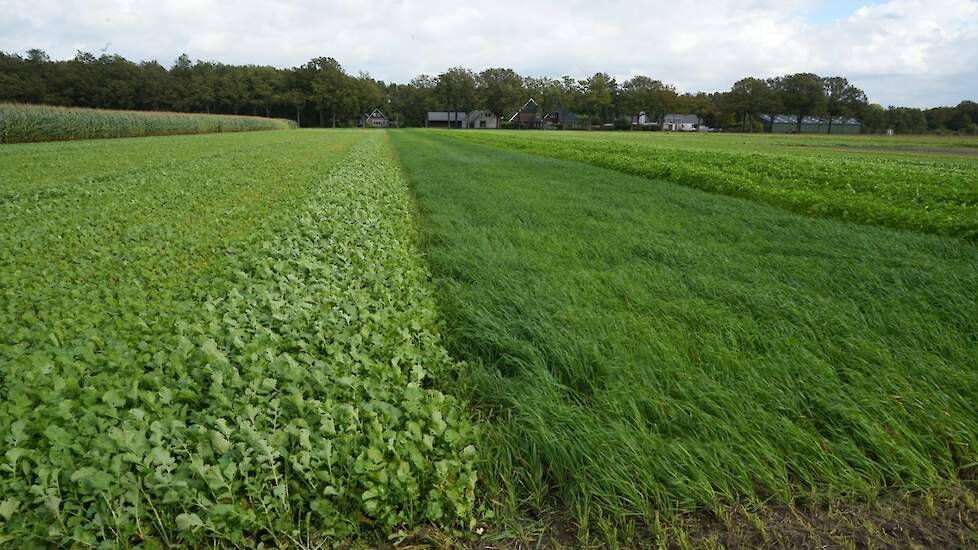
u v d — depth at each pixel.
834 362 5.04
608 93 133.75
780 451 3.76
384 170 22.33
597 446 3.79
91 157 26.72
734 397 4.37
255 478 3.27
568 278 7.31
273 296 6.10
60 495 3.15
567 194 15.23
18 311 6.10
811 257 8.34
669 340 5.34
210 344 4.62
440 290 7.21
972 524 3.24
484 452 3.87
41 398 4.01
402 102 146.12
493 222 11.46
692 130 134.50
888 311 6.02
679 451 3.72
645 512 3.33
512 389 4.62
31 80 95.62
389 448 3.52
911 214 10.95
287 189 15.48
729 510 3.39
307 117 131.25
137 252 8.41
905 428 3.92
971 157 37.19
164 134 61.19
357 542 3.20
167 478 3.14
